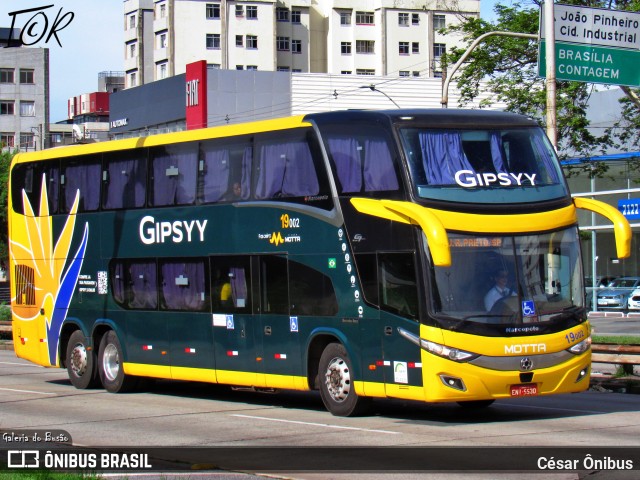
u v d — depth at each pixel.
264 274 16.66
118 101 70.12
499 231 14.33
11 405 17.50
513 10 36.03
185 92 62.06
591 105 44.72
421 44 109.25
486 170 14.65
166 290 18.62
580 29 20.45
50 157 21.53
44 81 100.50
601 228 43.88
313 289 15.77
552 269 14.61
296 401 18.30
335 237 15.41
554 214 14.75
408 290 14.27
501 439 12.63
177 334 18.36
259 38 105.50
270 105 65.00
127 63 113.06
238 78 64.19
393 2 108.25
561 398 18.39
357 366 15.05
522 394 14.09
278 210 16.41
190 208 18.12
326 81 66.25
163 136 18.83
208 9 104.50
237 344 17.12
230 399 18.72
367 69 109.00
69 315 20.88
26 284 22.12
